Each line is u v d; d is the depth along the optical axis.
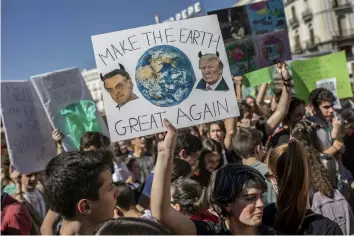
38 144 4.00
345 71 5.73
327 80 5.74
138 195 4.07
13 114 3.86
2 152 4.09
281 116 4.16
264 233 1.89
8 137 3.75
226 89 2.35
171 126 1.93
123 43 2.28
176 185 2.43
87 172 1.69
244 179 1.78
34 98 4.13
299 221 1.96
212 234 1.85
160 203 1.82
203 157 3.57
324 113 4.39
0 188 3.65
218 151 3.62
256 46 3.93
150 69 2.28
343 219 2.49
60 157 1.75
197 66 2.34
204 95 2.32
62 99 4.15
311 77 5.85
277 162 2.04
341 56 5.69
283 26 4.00
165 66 2.30
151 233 1.09
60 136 4.06
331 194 2.53
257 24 3.94
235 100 2.34
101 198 1.71
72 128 4.16
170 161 1.88
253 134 3.15
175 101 2.29
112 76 2.25
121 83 2.26
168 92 2.29
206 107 2.32
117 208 2.88
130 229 1.08
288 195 1.97
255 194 1.78
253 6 3.94
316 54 5.65
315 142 3.23
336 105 5.70
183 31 2.35
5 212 2.92
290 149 2.01
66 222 1.71
